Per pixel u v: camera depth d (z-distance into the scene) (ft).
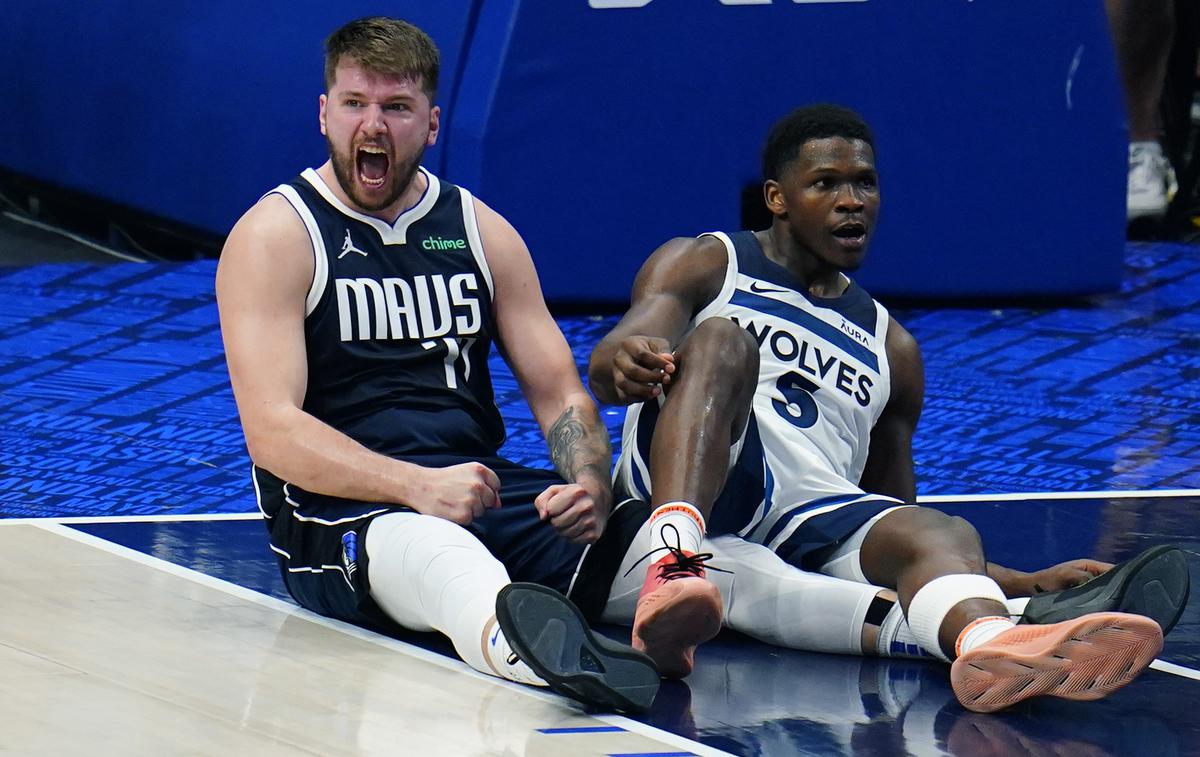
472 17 81.61
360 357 40.65
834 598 38.99
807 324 42.68
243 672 35.45
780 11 83.51
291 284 39.73
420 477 38.11
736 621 40.09
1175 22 105.19
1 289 83.20
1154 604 34.94
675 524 36.78
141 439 60.70
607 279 83.20
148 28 100.73
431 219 41.57
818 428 42.01
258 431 39.01
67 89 108.68
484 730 32.40
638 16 81.35
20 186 115.65
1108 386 74.18
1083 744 33.30
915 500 44.98
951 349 80.33
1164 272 98.48
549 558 40.42
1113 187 89.51
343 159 39.93
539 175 81.05
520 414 66.80
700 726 33.71
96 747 30.48
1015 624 35.53
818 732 33.58
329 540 38.81
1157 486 58.80
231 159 93.04
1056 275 89.45
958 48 86.17
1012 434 66.03
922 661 38.78
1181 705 35.99
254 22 92.07
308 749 30.86
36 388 67.10
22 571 43.27
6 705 32.55
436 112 41.14
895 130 86.02
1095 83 88.69
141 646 37.01
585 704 34.35
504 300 42.50
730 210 84.53
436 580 36.42
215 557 45.91
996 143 87.51
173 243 105.09
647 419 41.19
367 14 85.25
